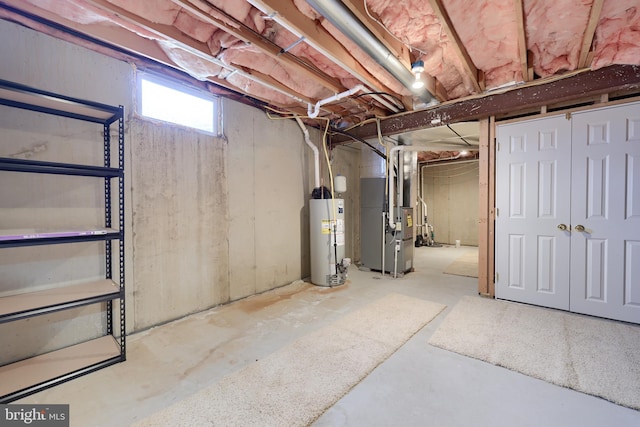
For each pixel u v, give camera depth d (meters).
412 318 2.74
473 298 3.31
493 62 2.67
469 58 2.55
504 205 3.19
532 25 2.07
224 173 3.15
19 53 1.93
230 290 3.23
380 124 3.88
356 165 5.42
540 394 1.67
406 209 4.55
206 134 2.98
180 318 2.78
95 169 1.95
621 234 2.59
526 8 1.89
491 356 2.06
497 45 2.37
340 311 2.96
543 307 2.98
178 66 2.51
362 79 2.65
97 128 2.25
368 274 4.52
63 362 1.96
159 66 2.57
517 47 2.37
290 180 3.96
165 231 2.67
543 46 2.38
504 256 3.21
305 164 4.20
